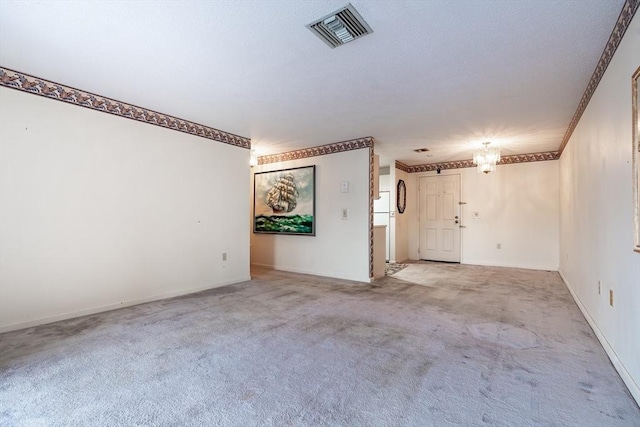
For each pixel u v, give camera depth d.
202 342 2.46
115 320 2.96
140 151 3.58
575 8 1.83
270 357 2.21
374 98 3.24
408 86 2.94
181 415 1.57
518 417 1.55
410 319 3.02
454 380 1.90
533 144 5.14
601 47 2.24
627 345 1.87
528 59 2.43
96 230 3.21
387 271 5.66
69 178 3.03
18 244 2.73
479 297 3.83
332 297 3.84
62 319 2.96
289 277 5.15
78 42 2.23
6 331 2.64
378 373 1.99
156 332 2.66
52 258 2.91
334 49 2.30
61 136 2.98
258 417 1.56
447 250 6.82
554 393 1.76
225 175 4.55
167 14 1.90
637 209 1.70
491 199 6.34
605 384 1.85
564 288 4.30
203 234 4.26
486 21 1.96
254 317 3.07
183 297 3.84
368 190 4.80
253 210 6.27
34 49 2.33
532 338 2.54
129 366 2.06
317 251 5.38
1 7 1.83
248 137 4.80
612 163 2.21
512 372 1.99
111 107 3.32
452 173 6.79
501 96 3.16
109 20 1.96
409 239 7.29
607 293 2.32
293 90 3.06
